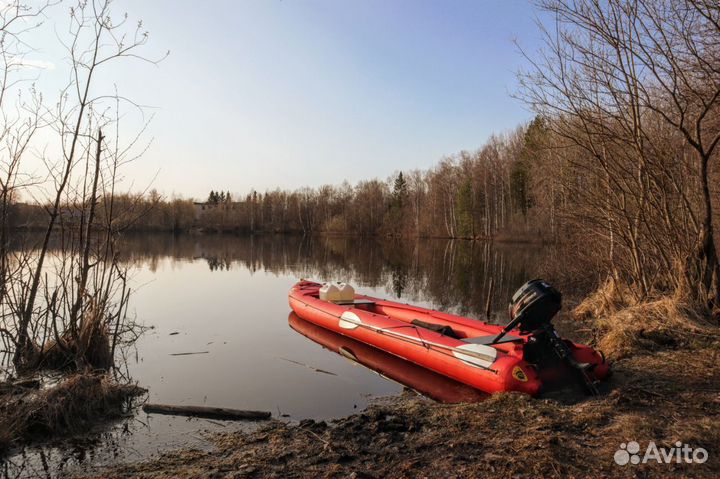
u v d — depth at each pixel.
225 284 16.20
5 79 4.99
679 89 6.69
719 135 6.43
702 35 6.29
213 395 5.61
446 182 52.88
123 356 7.30
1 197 5.38
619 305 9.03
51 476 3.60
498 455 3.26
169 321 10.02
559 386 4.81
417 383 6.08
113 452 4.00
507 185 44.00
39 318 6.23
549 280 14.84
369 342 7.85
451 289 15.23
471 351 5.57
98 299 6.44
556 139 8.84
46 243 5.96
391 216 62.84
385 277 18.47
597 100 7.36
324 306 9.34
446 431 3.86
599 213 8.65
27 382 5.00
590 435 3.48
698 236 6.83
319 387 5.95
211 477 3.30
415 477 3.10
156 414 4.89
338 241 51.31
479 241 43.84
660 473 2.83
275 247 38.94
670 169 7.40
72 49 5.70
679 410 3.83
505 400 4.44
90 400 4.81
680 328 6.20
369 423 4.23
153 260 24.48
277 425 4.59
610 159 7.98
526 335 5.16
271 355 7.46
